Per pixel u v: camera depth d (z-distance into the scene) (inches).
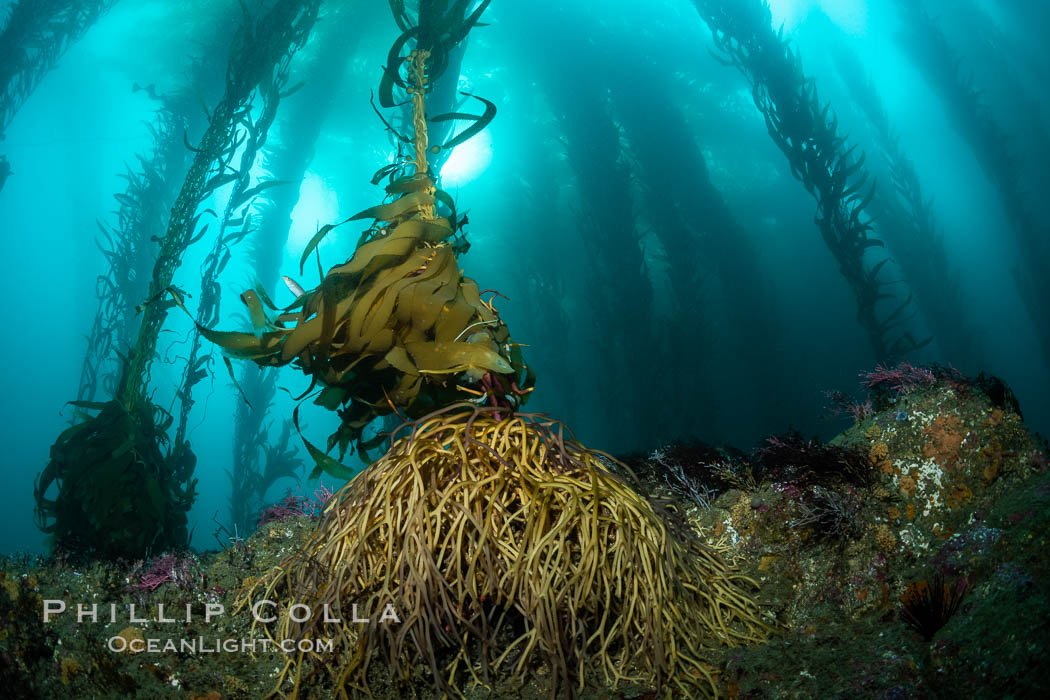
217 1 742.5
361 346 67.4
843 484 68.0
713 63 933.2
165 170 515.5
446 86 260.8
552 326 633.6
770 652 55.1
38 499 120.0
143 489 118.6
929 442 68.1
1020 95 907.4
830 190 423.5
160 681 59.4
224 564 76.9
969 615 50.3
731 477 79.7
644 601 56.6
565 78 798.5
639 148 774.5
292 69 751.1
